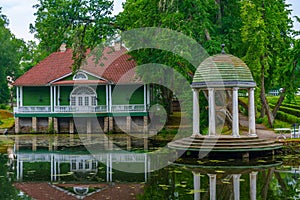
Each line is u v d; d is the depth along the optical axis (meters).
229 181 16.02
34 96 44.97
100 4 32.34
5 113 54.16
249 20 28.58
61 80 42.91
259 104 32.72
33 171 19.25
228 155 20.95
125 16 32.94
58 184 16.28
